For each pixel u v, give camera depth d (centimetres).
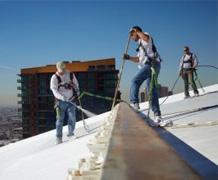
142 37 634
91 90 12888
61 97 818
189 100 1128
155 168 103
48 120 13412
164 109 936
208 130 459
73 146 650
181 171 100
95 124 993
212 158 297
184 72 1254
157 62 639
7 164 666
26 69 13862
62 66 824
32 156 672
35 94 13575
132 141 153
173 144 382
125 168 103
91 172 262
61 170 448
